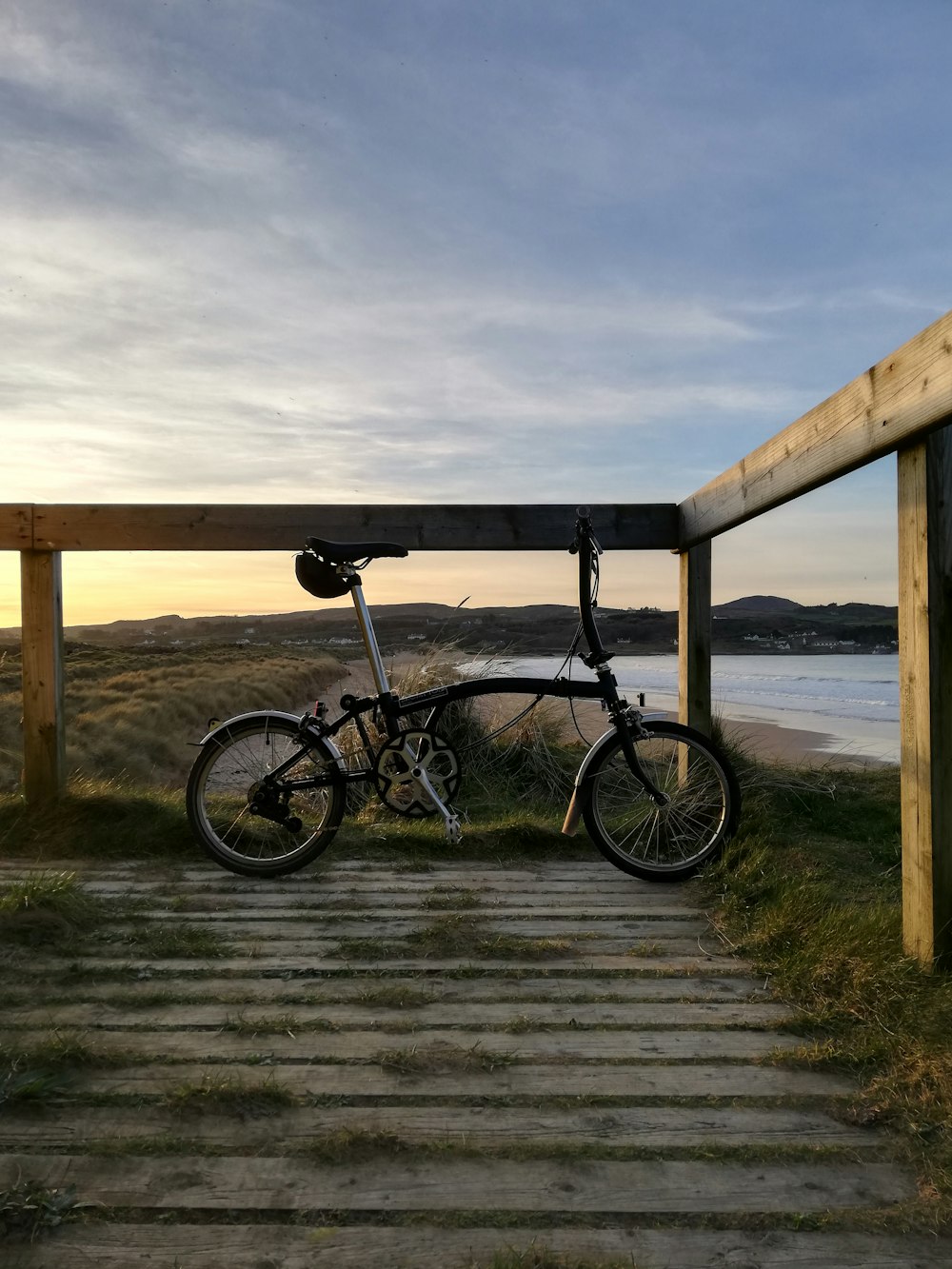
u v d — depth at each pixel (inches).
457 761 152.3
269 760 155.0
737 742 219.3
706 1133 75.0
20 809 173.8
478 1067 85.7
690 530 166.7
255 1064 86.0
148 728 507.8
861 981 99.2
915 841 102.3
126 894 139.9
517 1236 62.6
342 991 103.6
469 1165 70.4
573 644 156.0
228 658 1312.7
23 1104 78.0
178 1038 91.5
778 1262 60.1
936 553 98.7
